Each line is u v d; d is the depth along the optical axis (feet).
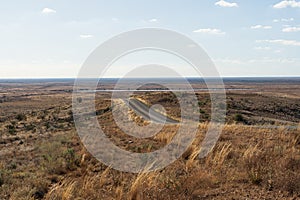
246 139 44.93
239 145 40.45
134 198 23.73
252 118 119.14
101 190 26.78
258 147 37.93
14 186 29.17
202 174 26.68
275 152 32.89
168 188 23.30
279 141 42.11
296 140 41.09
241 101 191.11
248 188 23.91
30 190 27.45
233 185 24.75
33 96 387.96
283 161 28.43
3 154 48.85
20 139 71.15
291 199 21.50
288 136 44.34
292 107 188.14
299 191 22.59
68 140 56.29
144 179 26.20
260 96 247.29
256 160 29.73
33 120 129.08
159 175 27.50
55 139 59.47
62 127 93.56
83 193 25.52
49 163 37.04
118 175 30.76
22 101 308.19
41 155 44.32
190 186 23.82
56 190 27.04
